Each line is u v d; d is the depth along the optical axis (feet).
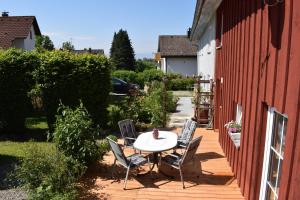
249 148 19.15
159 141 25.91
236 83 24.16
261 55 16.72
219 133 34.01
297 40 11.53
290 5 12.30
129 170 23.65
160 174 25.35
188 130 30.01
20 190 22.44
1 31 88.22
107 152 30.27
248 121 19.63
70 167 22.77
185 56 123.03
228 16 28.63
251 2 19.24
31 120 48.26
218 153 30.22
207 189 22.44
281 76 13.30
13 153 31.37
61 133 24.93
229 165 26.78
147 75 113.60
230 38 27.40
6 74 38.63
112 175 25.23
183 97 83.66
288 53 12.49
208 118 41.91
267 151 16.40
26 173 20.98
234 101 25.40
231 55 26.73
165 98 44.27
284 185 12.68
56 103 38.37
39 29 105.40
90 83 38.88
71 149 24.70
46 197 19.20
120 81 88.48
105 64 40.29
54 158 21.85
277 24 13.89
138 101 46.29
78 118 25.70
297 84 11.48
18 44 88.89
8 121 39.99
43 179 20.57
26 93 39.45
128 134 30.19
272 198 15.88
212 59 42.86
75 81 38.37
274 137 15.81
